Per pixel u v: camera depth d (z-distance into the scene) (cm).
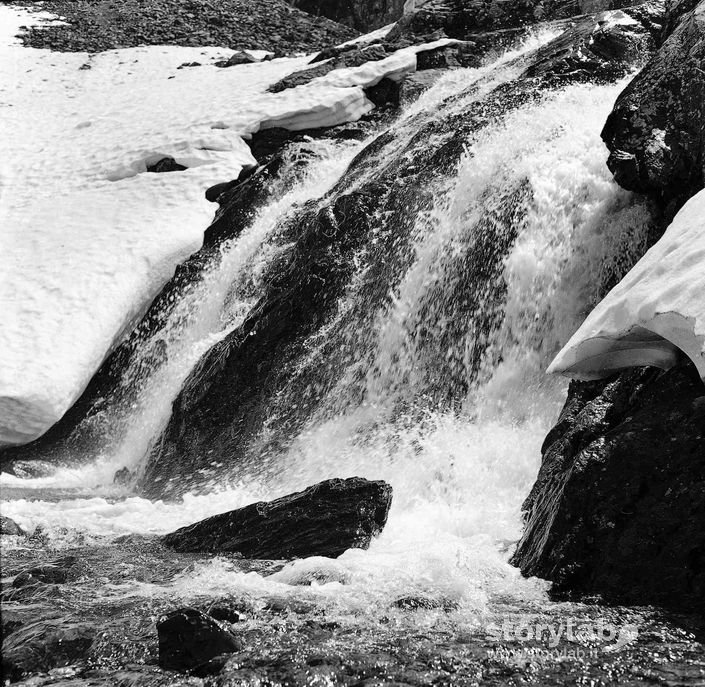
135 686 337
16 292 1175
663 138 680
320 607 407
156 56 2381
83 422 1112
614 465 416
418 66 1552
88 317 1132
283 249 1135
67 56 2444
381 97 1529
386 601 411
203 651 352
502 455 663
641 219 721
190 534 589
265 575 496
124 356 1181
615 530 406
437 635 365
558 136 857
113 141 1622
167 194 1369
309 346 920
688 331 374
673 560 385
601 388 535
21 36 2634
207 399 954
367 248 945
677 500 393
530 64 1137
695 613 371
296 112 1477
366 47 1680
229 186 1406
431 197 916
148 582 488
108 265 1207
